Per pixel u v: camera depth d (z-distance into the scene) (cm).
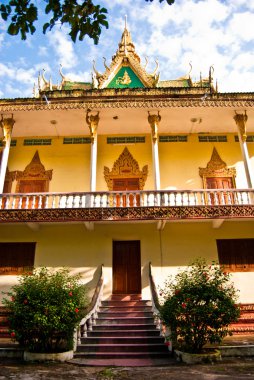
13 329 860
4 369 748
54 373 715
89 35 462
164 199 1241
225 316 834
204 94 1350
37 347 871
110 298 1230
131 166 1520
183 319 838
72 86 1909
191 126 1510
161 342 948
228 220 1298
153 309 1084
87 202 1248
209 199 1246
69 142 1574
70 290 920
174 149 1545
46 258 1297
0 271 1290
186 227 1323
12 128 1416
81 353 891
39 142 1580
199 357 809
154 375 693
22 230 1333
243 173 1510
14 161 1548
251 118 1451
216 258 1287
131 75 1794
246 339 1034
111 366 791
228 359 841
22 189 1506
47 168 1530
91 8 448
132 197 1357
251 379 641
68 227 1331
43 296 871
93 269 1279
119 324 1041
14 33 440
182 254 1291
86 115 1382
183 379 650
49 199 1334
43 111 1366
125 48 1828
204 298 852
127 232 1317
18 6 427
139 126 1509
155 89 1441
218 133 1572
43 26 443
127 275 1303
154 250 1296
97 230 1323
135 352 903
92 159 1330
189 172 1507
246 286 1258
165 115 1409
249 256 1297
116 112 1381
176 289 890
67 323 867
